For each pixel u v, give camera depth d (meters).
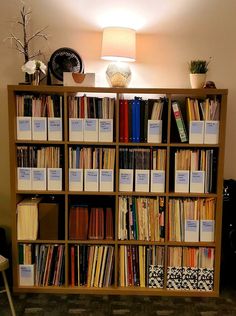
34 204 2.51
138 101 2.45
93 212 2.54
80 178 2.49
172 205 2.51
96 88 2.40
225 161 2.85
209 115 2.44
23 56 2.77
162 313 2.33
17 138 2.48
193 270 2.55
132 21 2.76
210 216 2.51
